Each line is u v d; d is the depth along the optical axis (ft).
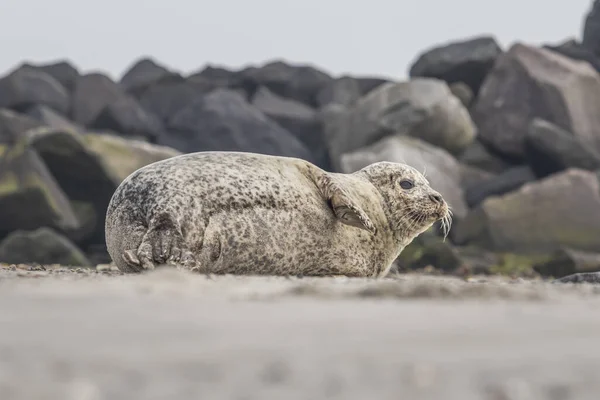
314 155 408.67
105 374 25.46
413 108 369.30
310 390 24.26
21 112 421.18
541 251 298.35
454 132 373.61
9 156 292.61
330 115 414.82
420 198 111.75
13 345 30.53
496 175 371.56
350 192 105.70
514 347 31.40
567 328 36.88
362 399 23.45
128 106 419.95
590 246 299.79
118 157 320.29
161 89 458.50
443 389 24.38
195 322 37.42
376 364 27.71
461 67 429.79
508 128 388.37
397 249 112.57
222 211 94.53
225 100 412.36
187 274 75.77
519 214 303.89
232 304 46.21
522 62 395.75
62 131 295.07
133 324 36.37
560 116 380.99
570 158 352.90
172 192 93.15
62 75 466.29
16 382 24.32
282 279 77.46
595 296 61.16
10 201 280.10
